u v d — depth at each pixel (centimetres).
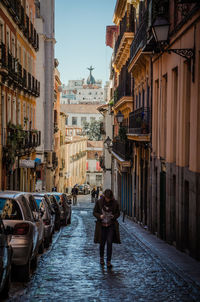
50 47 4100
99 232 1052
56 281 895
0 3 2230
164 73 1730
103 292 809
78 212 3706
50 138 4138
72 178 7719
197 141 1176
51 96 4125
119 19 3834
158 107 1869
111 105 4766
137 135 2175
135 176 2823
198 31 1167
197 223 1173
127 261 1144
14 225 840
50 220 1409
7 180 2433
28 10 3262
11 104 2586
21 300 744
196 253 1176
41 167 4075
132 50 2648
